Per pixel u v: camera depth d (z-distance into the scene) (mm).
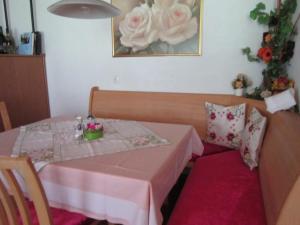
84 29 2936
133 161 1232
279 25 1978
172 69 2631
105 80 2986
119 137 1612
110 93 2855
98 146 1449
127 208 1078
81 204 1174
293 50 1974
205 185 1533
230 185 1523
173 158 1349
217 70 2461
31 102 3139
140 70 2773
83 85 3129
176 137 1601
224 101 2393
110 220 1131
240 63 2369
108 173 1098
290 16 1938
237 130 2113
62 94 3287
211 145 2248
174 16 2490
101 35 2869
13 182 898
